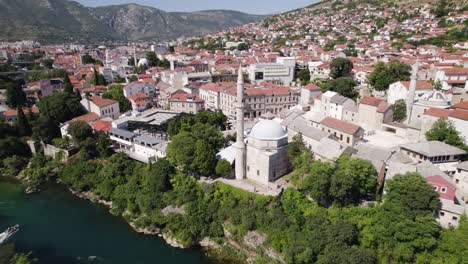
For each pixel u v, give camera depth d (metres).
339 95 128.88
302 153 87.25
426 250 60.00
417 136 99.12
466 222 59.16
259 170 87.44
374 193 75.88
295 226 72.69
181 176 93.94
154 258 75.75
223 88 160.00
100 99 143.38
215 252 77.50
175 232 83.00
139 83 174.62
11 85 154.25
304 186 76.94
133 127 125.62
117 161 103.88
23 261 67.62
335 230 65.25
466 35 199.12
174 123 117.44
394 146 93.06
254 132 87.75
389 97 130.12
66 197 102.88
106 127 121.50
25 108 151.25
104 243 80.88
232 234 79.62
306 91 147.38
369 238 64.56
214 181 91.06
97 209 96.31
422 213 62.09
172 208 89.00
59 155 117.88
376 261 63.03
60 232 85.06
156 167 94.75
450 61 155.50
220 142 103.50
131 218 90.75
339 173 71.94
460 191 72.31
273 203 79.62
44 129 122.56
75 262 73.94
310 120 113.94
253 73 192.50
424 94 114.12
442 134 86.88
